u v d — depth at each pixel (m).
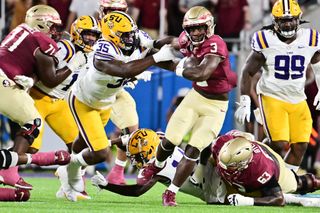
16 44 25.17
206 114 25.09
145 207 24.48
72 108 26.34
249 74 28.20
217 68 24.72
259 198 24.56
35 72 25.69
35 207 23.70
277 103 28.22
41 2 39.84
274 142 28.28
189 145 24.88
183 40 24.91
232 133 25.59
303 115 28.44
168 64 24.83
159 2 40.66
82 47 27.03
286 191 25.88
